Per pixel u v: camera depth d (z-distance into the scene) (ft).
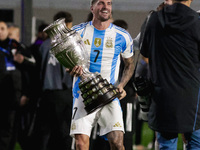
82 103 33.88
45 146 51.19
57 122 49.70
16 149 59.41
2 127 50.11
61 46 32.01
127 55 35.14
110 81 34.50
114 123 33.78
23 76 51.49
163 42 34.27
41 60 49.96
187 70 34.09
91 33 33.94
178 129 34.32
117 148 33.60
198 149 35.73
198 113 34.50
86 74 32.86
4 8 68.03
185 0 33.88
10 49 49.60
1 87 49.44
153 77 34.99
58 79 49.06
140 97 36.60
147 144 62.13
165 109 34.47
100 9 33.35
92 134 44.55
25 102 52.16
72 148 46.50
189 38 33.76
